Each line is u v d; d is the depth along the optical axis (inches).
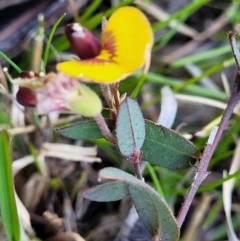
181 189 9.0
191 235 9.1
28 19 9.7
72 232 8.4
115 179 6.2
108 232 9.0
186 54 11.4
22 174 9.1
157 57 11.1
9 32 9.6
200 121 10.6
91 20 9.7
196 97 9.6
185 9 9.7
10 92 9.4
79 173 9.4
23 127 9.0
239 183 9.5
